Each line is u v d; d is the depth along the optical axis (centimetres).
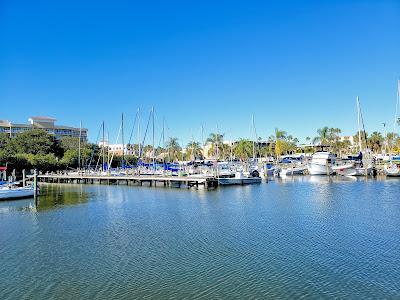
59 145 14675
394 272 2033
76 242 2823
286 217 3653
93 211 4312
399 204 4381
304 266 2158
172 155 14662
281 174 9812
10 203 5100
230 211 4081
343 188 6425
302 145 18375
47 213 4206
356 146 17825
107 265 2270
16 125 18938
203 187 6744
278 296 1772
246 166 9306
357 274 2014
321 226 3198
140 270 2172
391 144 13100
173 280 2008
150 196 5741
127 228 3291
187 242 2747
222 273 2089
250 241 2731
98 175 9031
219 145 15512
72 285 1977
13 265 2298
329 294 1775
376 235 2836
